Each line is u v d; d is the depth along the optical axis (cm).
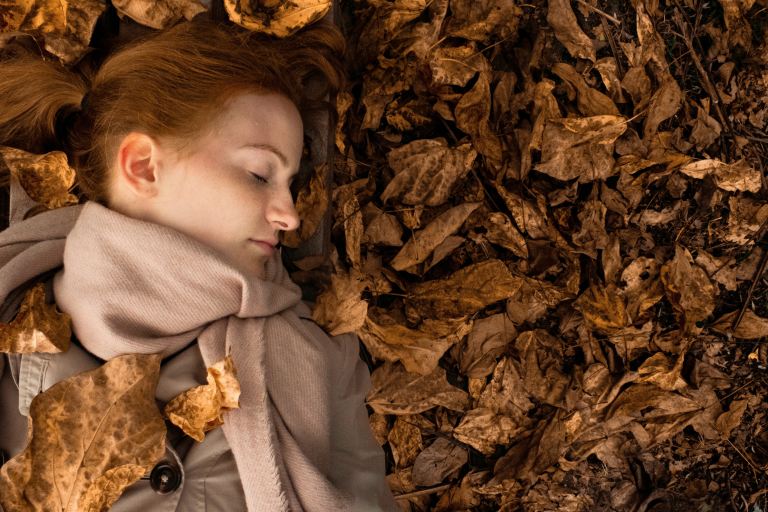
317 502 99
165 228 100
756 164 137
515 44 134
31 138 120
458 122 132
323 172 124
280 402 103
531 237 133
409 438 135
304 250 126
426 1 127
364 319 121
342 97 128
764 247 137
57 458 95
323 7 117
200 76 109
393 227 131
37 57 122
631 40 135
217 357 101
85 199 122
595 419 135
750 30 137
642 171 135
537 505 135
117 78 113
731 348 138
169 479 99
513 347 135
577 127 129
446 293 132
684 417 136
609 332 135
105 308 99
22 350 100
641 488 137
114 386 97
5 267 105
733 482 138
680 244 137
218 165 103
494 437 135
